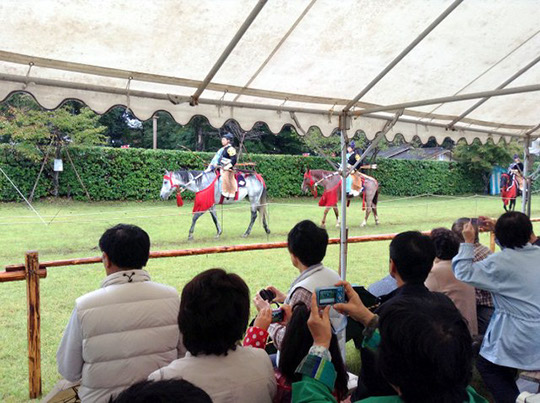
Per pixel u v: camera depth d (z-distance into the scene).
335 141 20.78
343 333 2.83
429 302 1.00
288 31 2.77
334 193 11.16
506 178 15.70
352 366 3.38
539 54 3.46
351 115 3.87
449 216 13.63
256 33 2.74
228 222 11.48
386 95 3.74
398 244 1.91
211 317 1.27
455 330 0.93
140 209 14.05
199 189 9.26
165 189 9.35
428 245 1.90
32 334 2.76
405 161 23.44
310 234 2.10
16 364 3.28
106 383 1.79
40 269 2.77
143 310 1.83
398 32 2.96
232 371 1.30
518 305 2.27
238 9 2.49
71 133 15.79
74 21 2.36
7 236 8.66
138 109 3.03
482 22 2.99
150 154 17.42
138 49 2.65
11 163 15.32
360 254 7.48
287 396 1.49
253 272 6.02
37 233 9.06
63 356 1.84
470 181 25.55
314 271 2.10
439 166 24.36
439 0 2.71
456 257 2.41
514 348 2.26
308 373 1.27
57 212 12.77
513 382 2.43
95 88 2.85
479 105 4.30
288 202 18.48
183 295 1.35
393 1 2.67
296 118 3.66
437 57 3.32
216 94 3.27
